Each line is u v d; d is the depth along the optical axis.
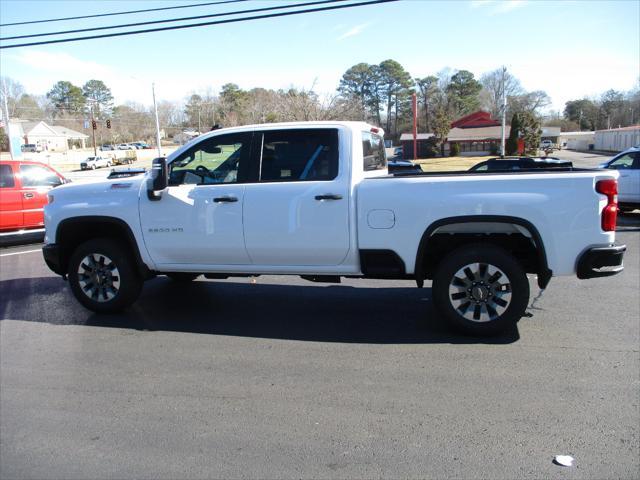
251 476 3.01
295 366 4.51
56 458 3.25
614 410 3.63
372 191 5.01
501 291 4.94
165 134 113.69
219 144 5.55
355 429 3.47
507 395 3.88
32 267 9.18
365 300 6.50
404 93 107.12
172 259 5.74
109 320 5.91
